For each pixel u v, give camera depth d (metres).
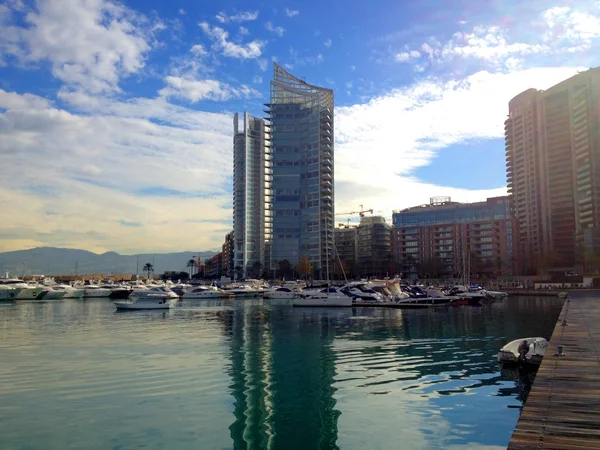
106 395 21.75
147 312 70.94
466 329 46.38
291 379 24.77
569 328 31.83
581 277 148.88
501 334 42.34
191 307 81.25
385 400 20.81
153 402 20.66
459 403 20.28
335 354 32.12
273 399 21.08
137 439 16.53
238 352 33.12
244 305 86.25
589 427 12.29
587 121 186.00
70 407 19.94
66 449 15.66
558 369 19.05
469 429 17.22
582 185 188.75
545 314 62.59
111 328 48.91
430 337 40.50
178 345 36.44
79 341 38.97
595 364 19.94
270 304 89.00
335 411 19.39
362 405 20.14
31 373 26.31
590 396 15.15
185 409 19.70
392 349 34.16
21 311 74.62
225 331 45.66
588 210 184.88
